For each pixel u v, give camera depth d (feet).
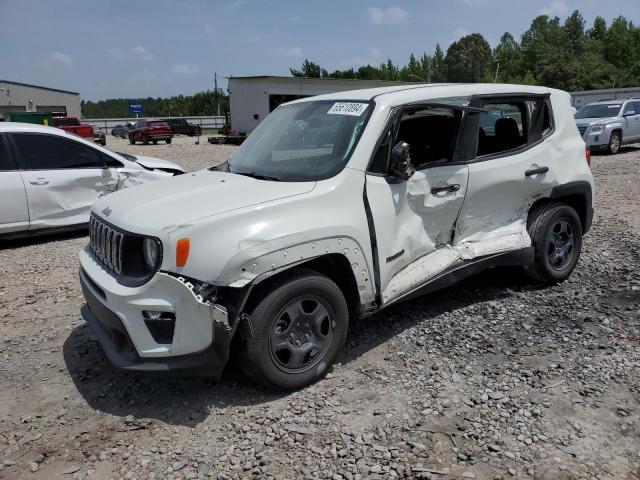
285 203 11.10
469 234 15.07
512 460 9.24
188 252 10.19
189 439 10.06
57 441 10.16
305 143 13.33
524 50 358.84
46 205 24.99
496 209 15.42
